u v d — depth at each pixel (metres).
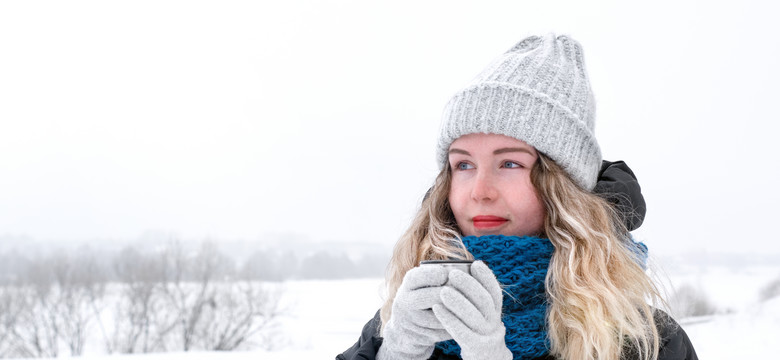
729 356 12.37
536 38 1.42
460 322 0.95
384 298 1.40
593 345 1.07
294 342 21.91
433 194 1.34
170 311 22.42
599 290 1.10
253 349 21.91
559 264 1.14
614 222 1.25
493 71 1.26
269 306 23.66
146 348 21.97
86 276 23.64
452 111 1.23
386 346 1.16
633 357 1.14
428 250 1.31
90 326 22.95
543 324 1.15
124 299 22.81
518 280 1.15
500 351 0.97
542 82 1.22
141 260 22.92
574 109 1.24
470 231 1.23
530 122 1.17
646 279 1.20
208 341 22.06
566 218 1.14
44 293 22.84
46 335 22.34
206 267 22.62
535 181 1.19
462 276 0.97
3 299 22.27
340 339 22.58
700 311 18.39
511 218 1.19
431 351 1.12
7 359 21.73
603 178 1.36
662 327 1.19
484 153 1.19
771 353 12.60
